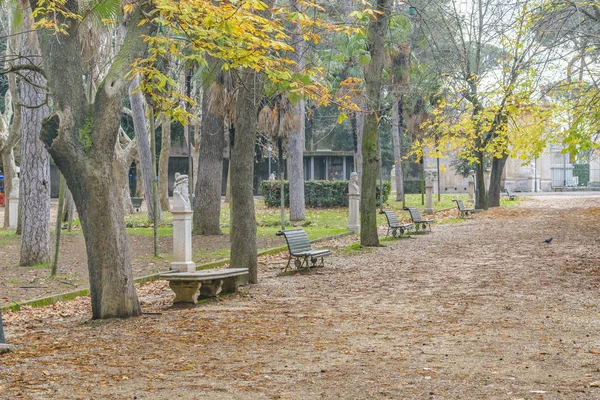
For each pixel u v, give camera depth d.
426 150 48.94
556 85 18.73
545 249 21.36
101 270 11.81
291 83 13.05
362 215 23.86
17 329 11.30
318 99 14.34
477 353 8.23
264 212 40.81
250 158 15.86
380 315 11.26
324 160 57.25
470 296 13.09
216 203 28.19
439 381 6.92
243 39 11.77
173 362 8.07
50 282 16.30
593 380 6.82
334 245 24.75
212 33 11.71
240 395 6.56
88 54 16.16
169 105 13.48
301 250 18.20
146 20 11.88
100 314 11.80
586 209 38.97
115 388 6.89
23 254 19.53
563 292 13.23
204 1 11.33
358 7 24.81
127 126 60.53
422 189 46.72
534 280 15.03
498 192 46.06
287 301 13.16
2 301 13.66
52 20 11.24
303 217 35.41
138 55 12.10
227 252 22.09
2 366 8.04
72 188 11.78
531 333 9.43
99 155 11.68
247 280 15.80
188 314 11.95
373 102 22.80
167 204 44.56
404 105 40.47
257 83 15.52
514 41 20.30
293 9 16.02
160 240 26.09
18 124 37.06
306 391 6.65
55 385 7.03
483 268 17.50
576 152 15.77
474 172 54.03
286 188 43.56
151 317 11.77
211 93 24.53
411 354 8.23
